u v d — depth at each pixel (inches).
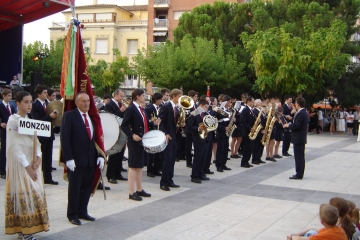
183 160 535.5
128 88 1850.4
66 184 367.2
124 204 309.3
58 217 269.9
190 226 263.3
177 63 1196.5
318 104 1524.4
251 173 463.2
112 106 427.2
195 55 1186.0
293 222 279.9
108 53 1836.9
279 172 475.2
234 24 1323.8
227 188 380.2
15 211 217.8
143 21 1823.3
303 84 1016.2
